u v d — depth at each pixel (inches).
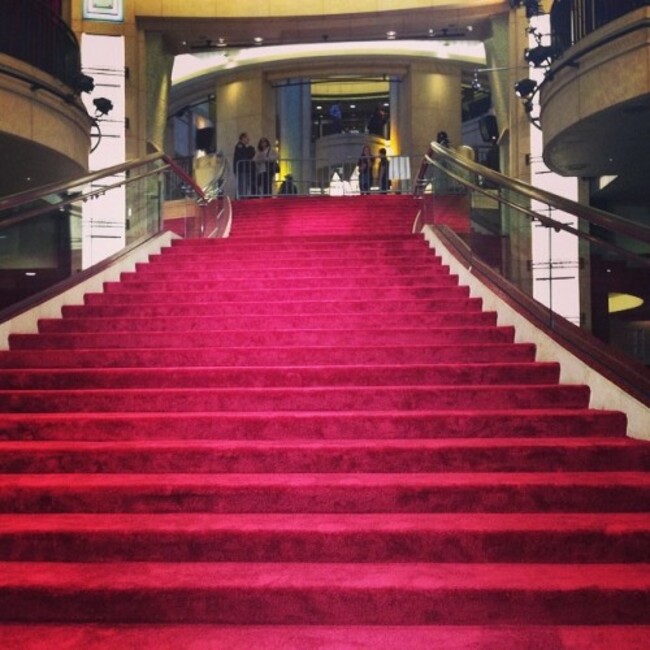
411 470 143.4
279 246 315.3
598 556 117.5
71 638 102.6
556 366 182.7
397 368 182.1
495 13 563.8
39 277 473.7
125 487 133.2
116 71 553.3
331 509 131.8
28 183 368.5
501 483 130.8
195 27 585.9
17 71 276.5
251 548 119.8
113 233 482.6
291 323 224.4
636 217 508.4
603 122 310.3
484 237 291.3
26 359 199.6
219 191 600.1
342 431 157.1
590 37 298.7
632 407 155.3
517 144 521.7
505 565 116.3
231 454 145.5
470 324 223.3
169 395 172.4
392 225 474.0
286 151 832.3
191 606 107.5
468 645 98.9
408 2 573.6
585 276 449.4
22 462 146.5
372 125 713.0
